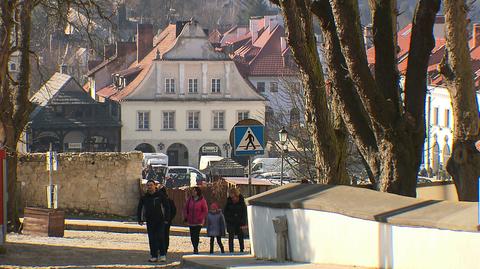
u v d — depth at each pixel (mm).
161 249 54625
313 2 50312
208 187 108438
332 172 57656
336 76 50062
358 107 49906
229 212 61719
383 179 48000
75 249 63938
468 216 33000
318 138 57469
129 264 53031
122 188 115625
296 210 44719
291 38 55125
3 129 80875
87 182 114750
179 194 108375
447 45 51125
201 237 88125
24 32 84062
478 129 51281
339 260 41031
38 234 80875
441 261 33812
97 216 114812
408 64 47625
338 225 40938
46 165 112875
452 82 51281
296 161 116812
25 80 84938
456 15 50719
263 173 155625
